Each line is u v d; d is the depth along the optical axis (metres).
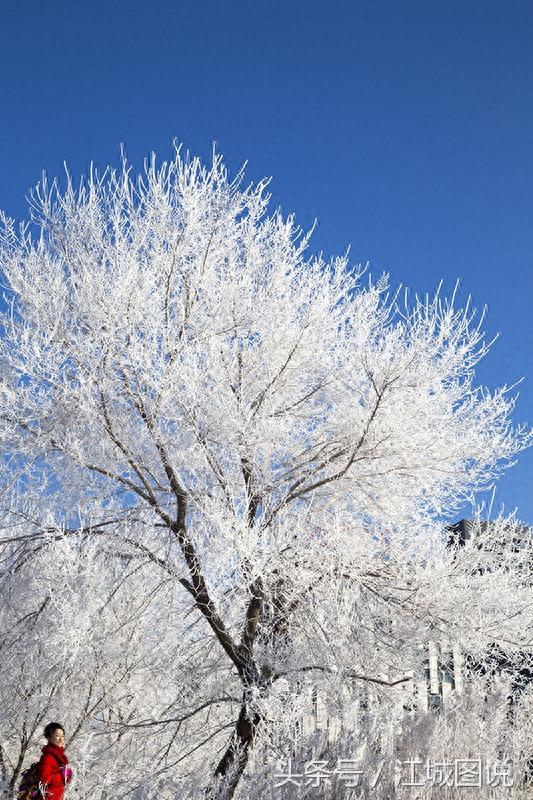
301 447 8.05
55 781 6.34
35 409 7.31
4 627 7.20
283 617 7.36
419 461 7.41
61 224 8.27
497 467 7.76
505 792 6.04
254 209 8.43
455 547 7.83
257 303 8.05
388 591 7.44
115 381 7.44
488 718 6.70
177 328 7.80
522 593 7.64
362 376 7.87
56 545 6.98
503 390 7.76
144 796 6.36
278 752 6.08
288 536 7.01
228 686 7.45
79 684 7.30
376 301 8.30
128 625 7.48
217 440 7.46
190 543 7.32
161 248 8.02
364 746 5.65
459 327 7.45
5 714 7.09
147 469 7.59
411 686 7.66
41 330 7.63
